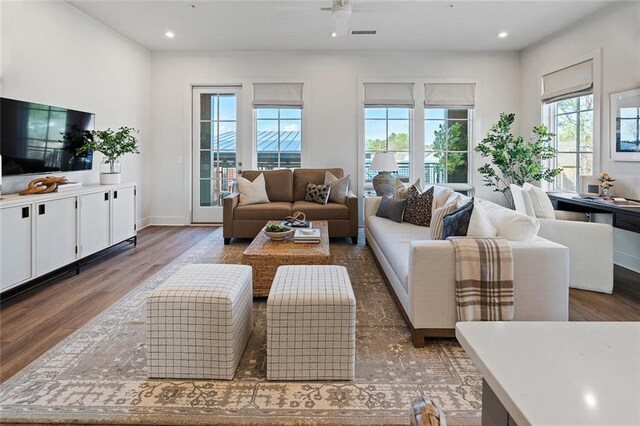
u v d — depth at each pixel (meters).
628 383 0.59
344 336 1.91
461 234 2.42
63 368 2.03
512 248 2.24
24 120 3.44
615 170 4.13
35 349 2.23
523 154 5.29
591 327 0.81
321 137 6.10
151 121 6.14
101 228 3.98
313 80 6.04
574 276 3.32
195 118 6.21
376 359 2.14
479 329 0.80
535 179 5.34
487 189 6.14
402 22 4.78
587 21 4.53
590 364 0.65
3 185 3.38
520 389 0.58
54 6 3.98
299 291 1.96
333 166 6.14
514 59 6.02
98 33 4.75
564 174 5.23
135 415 1.66
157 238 5.26
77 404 1.73
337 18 3.49
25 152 3.45
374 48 5.86
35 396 1.79
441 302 2.25
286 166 6.24
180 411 1.69
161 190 6.23
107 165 4.88
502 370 0.64
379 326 2.56
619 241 4.10
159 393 1.82
